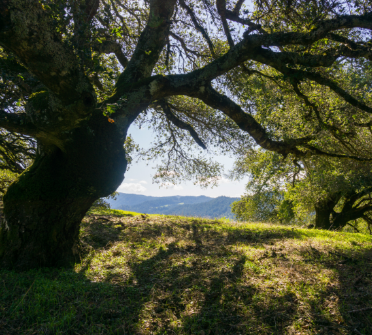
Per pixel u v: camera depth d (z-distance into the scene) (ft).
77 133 16.37
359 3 19.93
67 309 11.78
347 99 21.86
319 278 15.96
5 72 13.50
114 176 18.49
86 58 13.26
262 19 25.84
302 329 10.82
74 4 13.17
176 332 10.64
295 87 24.64
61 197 18.01
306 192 50.47
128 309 12.28
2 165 35.53
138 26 32.12
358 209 67.10
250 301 13.11
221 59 22.04
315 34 19.34
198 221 41.01
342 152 29.86
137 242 25.89
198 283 15.23
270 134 28.86
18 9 10.66
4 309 11.48
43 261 18.03
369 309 12.02
